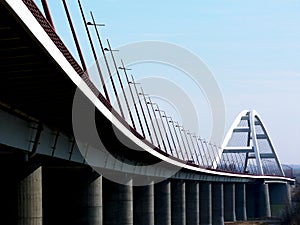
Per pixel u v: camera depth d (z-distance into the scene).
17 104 57.34
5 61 45.53
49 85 52.81
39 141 68.06
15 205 66.62
